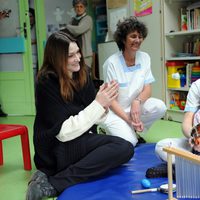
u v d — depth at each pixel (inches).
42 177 66.3
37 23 175.9
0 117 171.8
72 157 68.9
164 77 140.3
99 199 58.9
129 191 61.7
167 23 136.9
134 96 95.8
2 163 90.5
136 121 89.6
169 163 45.9
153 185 63.9
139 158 82.2
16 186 74.5
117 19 161.9
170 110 139.3
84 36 162.9
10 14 169.9
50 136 66.8
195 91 68.4
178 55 137.4
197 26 129.3
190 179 43.7
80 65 71.2
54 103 66.4
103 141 70.5
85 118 66.0
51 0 184.7
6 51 171.8
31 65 171.5
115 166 70.4
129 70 95.0
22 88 173.9
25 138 84.0
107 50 169.5
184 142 69.1
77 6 161.5
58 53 65.7
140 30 88.8
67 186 64.9
